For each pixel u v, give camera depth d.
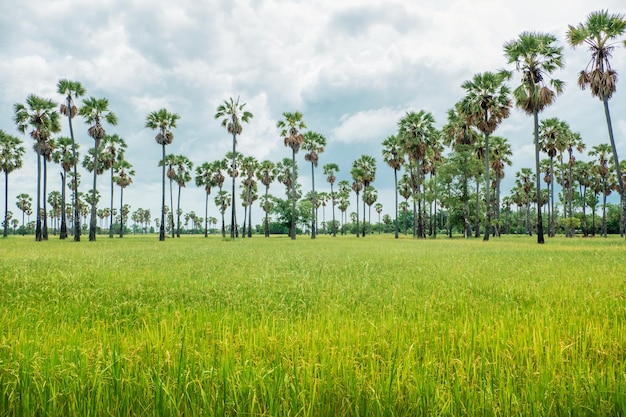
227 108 43.12
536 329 3.50
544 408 2.19
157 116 41.19
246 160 63.28
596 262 11.51
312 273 9.61
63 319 4.32
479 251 18.44
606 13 22.45
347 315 4.57
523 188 68.94
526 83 27.78
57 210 88.25
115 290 6.88
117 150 51.69
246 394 2.30
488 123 34.97
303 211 80.31
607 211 72.56
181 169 65.75
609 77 22.86
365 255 16.22
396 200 53.28
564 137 43.84
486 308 4.97
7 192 48.88
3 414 2.19
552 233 48.97
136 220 133.12
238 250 20.81
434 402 2.20
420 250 19.91
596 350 2.96
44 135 37.34
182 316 4.38
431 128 44.88
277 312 4.88
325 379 2.45
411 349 2.96
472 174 46.75
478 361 2.75
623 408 2.13
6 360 2.68
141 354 2.87
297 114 45.19
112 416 2.14
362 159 64.50
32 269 10.48
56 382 2.40
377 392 2.29
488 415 2.12
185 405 2.19
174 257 15.21
